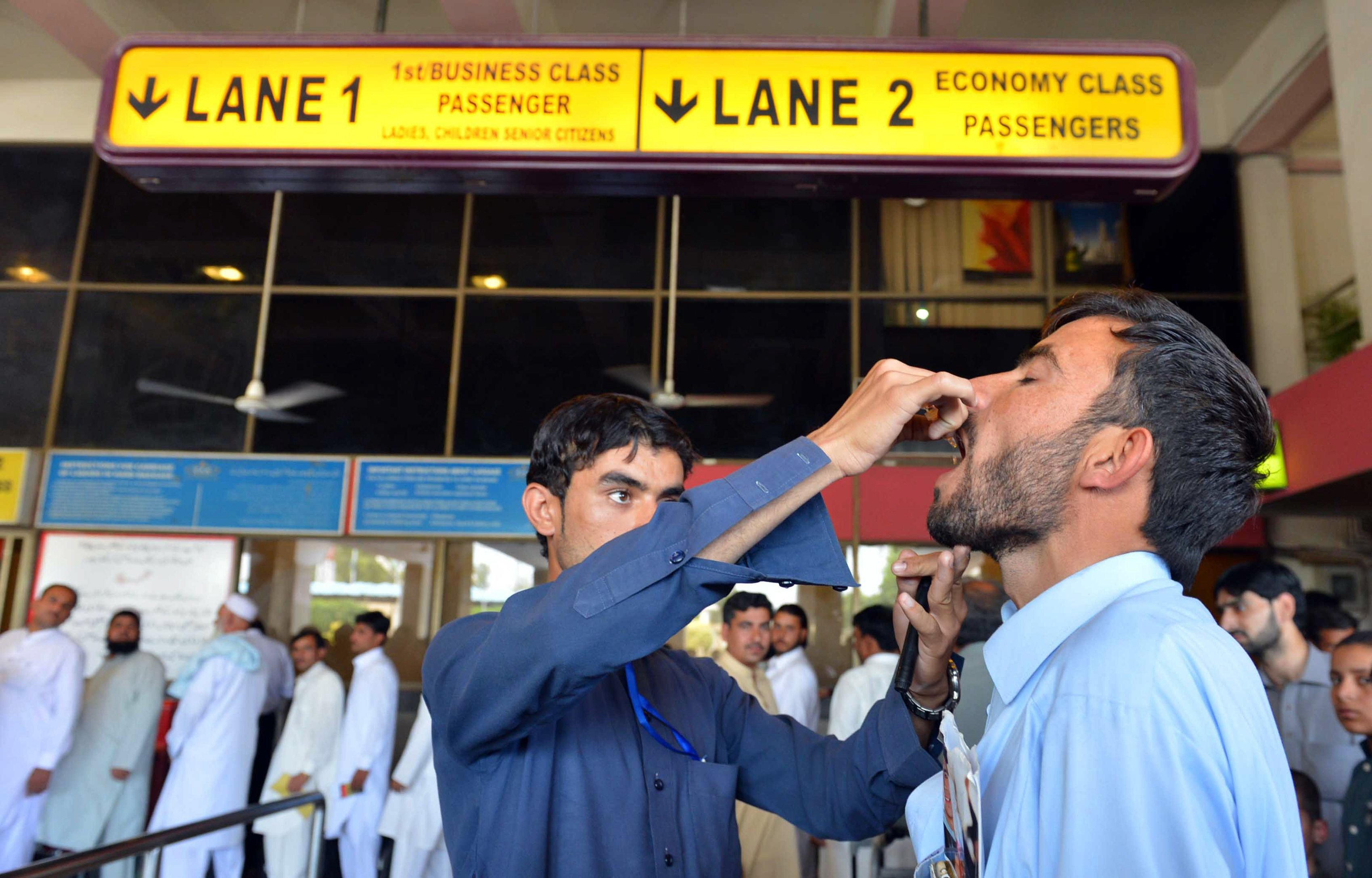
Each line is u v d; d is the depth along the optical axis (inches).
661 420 40.3
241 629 182.5
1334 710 101.1
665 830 36.4
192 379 217.3
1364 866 88.9
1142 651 22.2
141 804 172.6
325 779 165.0
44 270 223.5
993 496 28.0
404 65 98.3
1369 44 130.8
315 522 207.3
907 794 37.6
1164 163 92.7
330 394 216.4
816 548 30.0
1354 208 133.4
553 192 103.8
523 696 28.7
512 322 220.1
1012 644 26.7
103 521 207.6
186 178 101.4
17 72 229.8
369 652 167.2
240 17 201.0
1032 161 93.2
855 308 217.9
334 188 103.9
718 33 207.5
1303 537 189.3
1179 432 25.9
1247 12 192.7
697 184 100.5
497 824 34.5
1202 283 210.5
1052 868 22.1
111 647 176.6
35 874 60.8
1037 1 192.1
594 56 97.7
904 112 95.0
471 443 213.3
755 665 143.6
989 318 215.6
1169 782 20.5
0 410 215.5
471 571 206.2
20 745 155.3
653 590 27.9
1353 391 116.7
